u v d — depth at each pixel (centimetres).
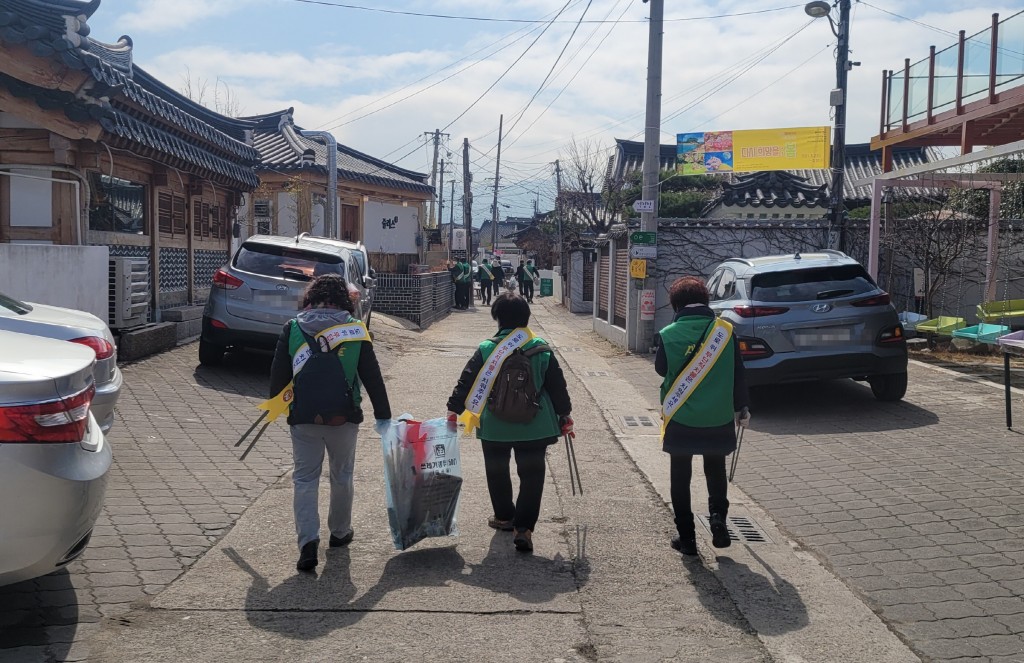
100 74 1004
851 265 952
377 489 661
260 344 1084
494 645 408
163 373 1058
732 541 556
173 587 463
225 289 1089
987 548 533
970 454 755
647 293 1511
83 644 397
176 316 1305
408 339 1783
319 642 407
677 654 402
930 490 654
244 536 545
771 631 425
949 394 1032
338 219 2838
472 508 619
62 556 385
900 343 935
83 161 1067
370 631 419
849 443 807
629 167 3584
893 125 1582
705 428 521
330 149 2052
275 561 506
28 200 1057
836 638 417
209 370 1102
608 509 625
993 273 1499
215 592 459
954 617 439
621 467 748
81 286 1004
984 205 1750
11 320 583
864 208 2519
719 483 534
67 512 378
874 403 987
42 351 427
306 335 497
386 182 3006
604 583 485
